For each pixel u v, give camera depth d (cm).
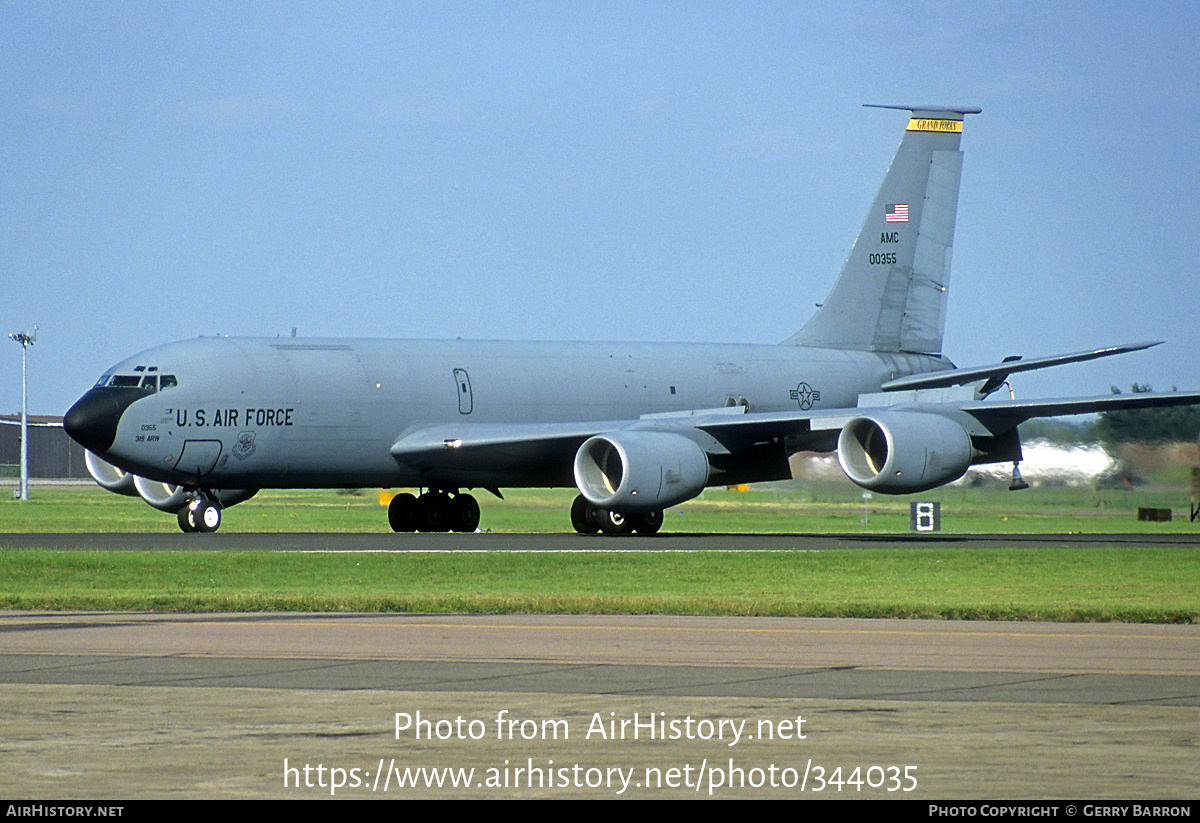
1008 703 4547
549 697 4659
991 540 13375
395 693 4728
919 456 12706
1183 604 7638
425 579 9069
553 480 15288
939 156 18000
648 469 13175
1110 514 19588
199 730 4116
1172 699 4625
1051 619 6981
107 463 15250
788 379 17012
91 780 3541
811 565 9925
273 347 14262
